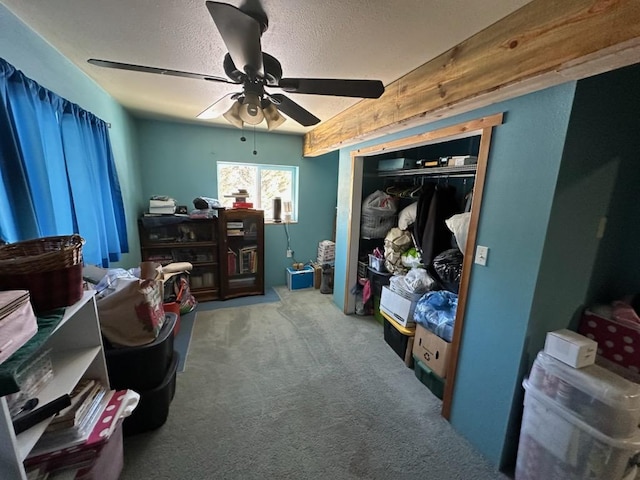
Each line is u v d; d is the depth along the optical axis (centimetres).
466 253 157
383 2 107
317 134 330
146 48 150
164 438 154
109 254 210
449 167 205
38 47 136
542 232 119
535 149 121
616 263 140
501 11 111
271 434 159
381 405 185
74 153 161
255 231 367
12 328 68
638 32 78
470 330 157
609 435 104
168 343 167
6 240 107
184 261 334
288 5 109
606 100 115
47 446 101
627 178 130
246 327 283
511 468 144
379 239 339
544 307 128
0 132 103
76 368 110
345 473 139
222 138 352
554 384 120
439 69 150
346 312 321
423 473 140
